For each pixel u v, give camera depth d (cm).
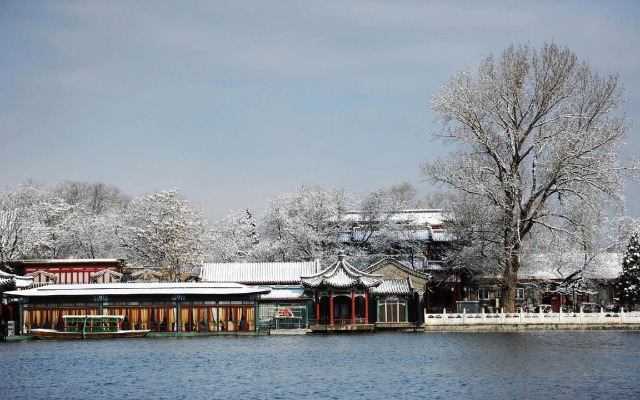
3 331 12575
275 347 10756
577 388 7281
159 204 15925
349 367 8738
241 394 7225
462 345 10644
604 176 12125
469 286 15350
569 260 14138
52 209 17925
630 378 7775
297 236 16275
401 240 15900
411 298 13488
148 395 7219
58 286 12656
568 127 12288
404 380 7838
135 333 12206
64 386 7694
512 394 7050
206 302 12550
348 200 17062
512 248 12738
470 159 12725
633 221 14012
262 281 14200
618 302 14375
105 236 17325
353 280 12938
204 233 17662
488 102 12494
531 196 12462
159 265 15600
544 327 12812
